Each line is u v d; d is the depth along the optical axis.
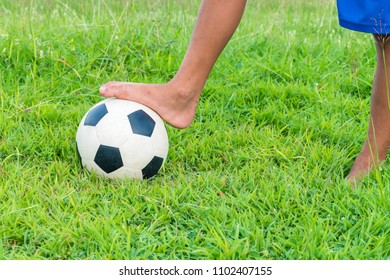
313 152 3.51
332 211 2.91
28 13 6.15
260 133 3.86
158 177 3.33
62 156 3.55
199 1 6.96
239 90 4.48
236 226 2.75
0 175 3.22
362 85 4.70
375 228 2.77
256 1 7.42
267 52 5.23
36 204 2.90
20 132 3.79
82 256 2.64
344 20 3.11
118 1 6.75
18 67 4.63
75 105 4.28
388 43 3.11
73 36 5.11
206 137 3.79
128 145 3.15
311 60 5.14
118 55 4.88
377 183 3.17
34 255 2.59
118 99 3.31
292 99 4.44
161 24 5.40
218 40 3.25
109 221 2.80
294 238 2.70
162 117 3.40
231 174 3.33
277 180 3.17
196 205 2.95
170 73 4.78
